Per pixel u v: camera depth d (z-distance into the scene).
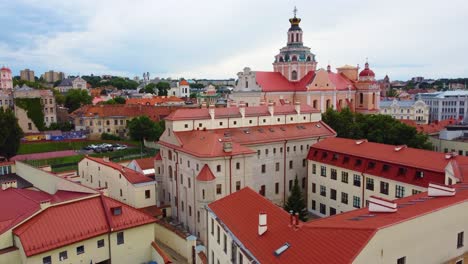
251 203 44.97
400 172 64.12
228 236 42.34
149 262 55.09
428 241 32.78
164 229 67.12
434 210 33.12
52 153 138.25
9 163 85.00
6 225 48.41
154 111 176.50
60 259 46.88
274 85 129.88
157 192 86.12
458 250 35.41
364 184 70.00
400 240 30.61
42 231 47.06
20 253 46.09
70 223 49.53
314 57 137.88
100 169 85.88
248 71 127.19
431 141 114.12
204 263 54.16
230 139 73.12
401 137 103.56
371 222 32.28
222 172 69.75
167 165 82.06
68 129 184.00
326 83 133.75
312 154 82.69
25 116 169.50
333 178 77.31
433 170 58.53
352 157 72.69
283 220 38.19
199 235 69.62
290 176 87.06
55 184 69.69
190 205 73.00
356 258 27.64
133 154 141.25
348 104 142.00
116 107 179.38
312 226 34.50
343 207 75.19
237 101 130.75
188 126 80.19
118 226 51.56
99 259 50.47
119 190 79.19
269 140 82.56
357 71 155.75
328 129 94.38
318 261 29.48
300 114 94.00
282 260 32.41
